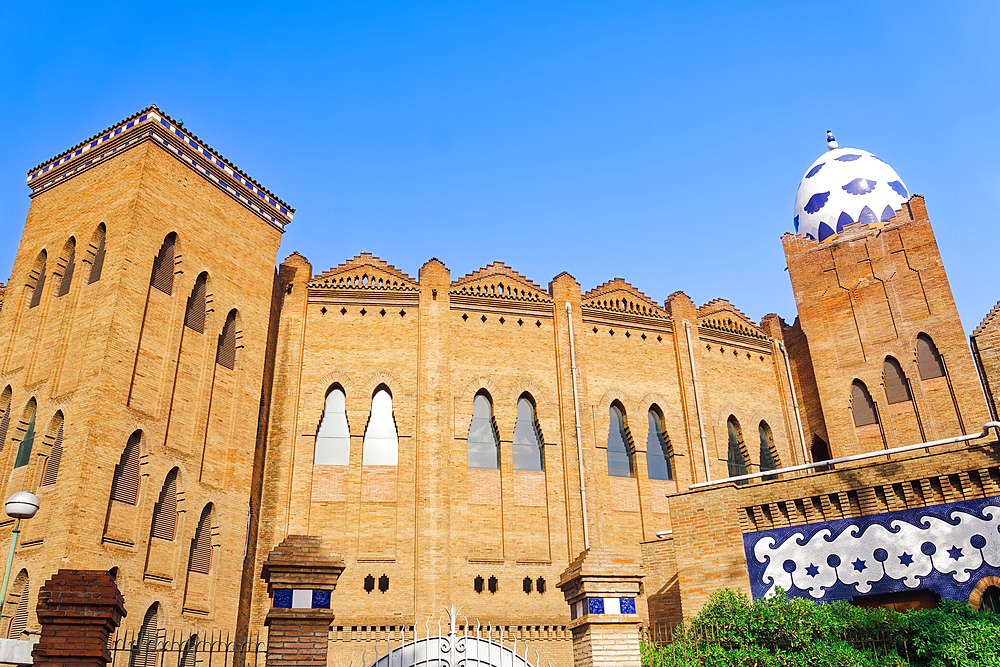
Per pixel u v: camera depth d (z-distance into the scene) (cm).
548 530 2781
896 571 1928
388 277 3038
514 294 3123
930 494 1953
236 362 2609
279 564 1187
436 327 2930
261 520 2612
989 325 2914
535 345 3038
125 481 2147
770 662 1617
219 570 2323
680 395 3162
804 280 3378
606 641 1322
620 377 3097
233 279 2664
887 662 1569
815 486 2061
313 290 2955
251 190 2817
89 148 2597
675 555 2241
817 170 3591
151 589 2122
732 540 2072
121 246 2322
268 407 2770
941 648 1562
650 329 3228
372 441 2795
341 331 2917
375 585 2573
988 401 2900
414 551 2625
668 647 1745
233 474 2462
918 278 3153
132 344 2250
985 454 1917
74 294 2361
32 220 2661
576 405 2939
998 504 1878
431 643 1184
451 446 2800
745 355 3381
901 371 3102
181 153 2572
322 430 2802
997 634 1577
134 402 2219
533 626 2595
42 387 2261
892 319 3156
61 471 2055
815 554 2017
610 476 2950
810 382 3334
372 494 2712
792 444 3272
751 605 1859
